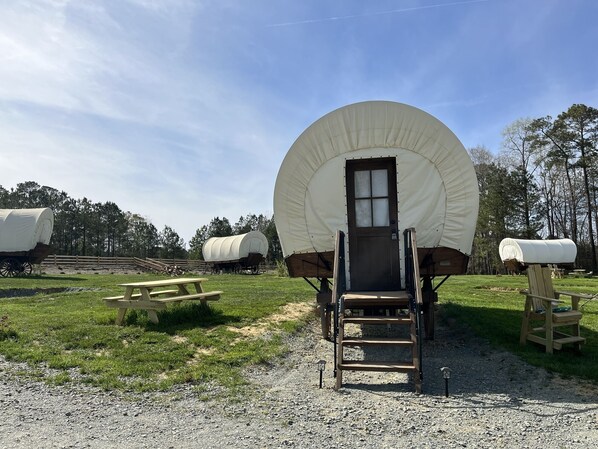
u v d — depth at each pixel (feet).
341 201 21.20
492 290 49.06
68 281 55.36
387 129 20.65
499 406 12.55
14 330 20.21
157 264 111.24
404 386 14.93
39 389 13.75
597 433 10.43
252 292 40.78
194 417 11.64
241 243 102.32
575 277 81.20
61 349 18.08
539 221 112.47
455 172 20.24
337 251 17.34
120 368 15.67
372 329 26.55
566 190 126.21
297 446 9.75
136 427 10.89
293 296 36.99
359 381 15.60
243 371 16.29
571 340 18.30
